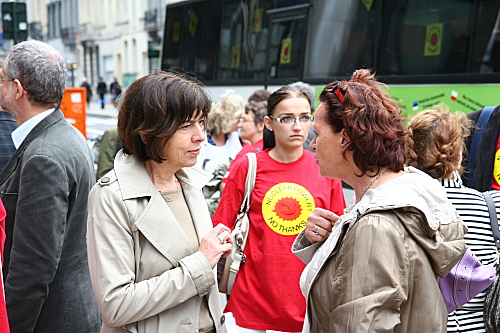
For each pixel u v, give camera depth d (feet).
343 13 22.39
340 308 5.24
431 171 7.75
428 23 18.88
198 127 6.45
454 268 6.91
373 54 20.86
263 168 10.37
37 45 8.29
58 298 8.06
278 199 10.15
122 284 5.87
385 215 5.44
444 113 7.86
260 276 9.98
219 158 15.42
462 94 17.58
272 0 26.81
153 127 6.11
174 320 6.16
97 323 8.68
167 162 6.50
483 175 10.80
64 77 8.50
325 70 23.27
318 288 5.81
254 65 27.91
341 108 5.85
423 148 7.71
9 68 8.11
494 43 16.84
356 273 5.27
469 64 17.44
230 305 10.20
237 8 29.48
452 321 7.65
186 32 33.81
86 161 8.36
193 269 6.06
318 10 23.82
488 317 7.64
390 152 5.71
